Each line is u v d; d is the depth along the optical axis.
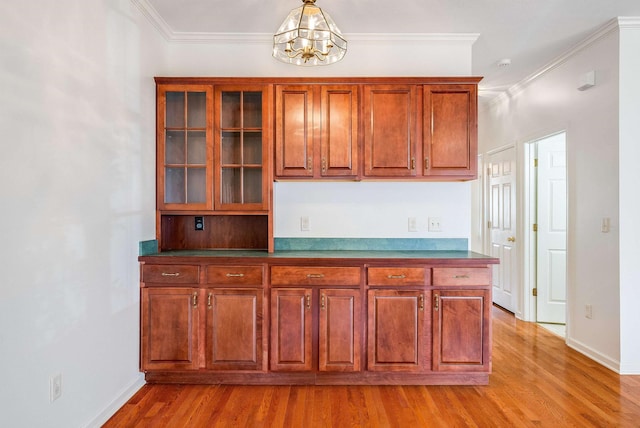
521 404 2.29
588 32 2.92
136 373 2.47
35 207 1.62
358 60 3.03
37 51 1.63
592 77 2.96
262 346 2.49
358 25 2.83
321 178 2.75
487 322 2.48
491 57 3.38
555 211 3.96
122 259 2.31
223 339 2.49
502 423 2.09
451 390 2.47
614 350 2.78
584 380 2.61
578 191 3.19
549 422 2.10
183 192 2.76
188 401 2.32
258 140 2.77
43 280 1.67
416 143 2.71
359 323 2.48
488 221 4.91
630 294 2.72
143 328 2.50
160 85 2.71
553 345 3.30
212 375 2.55
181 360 2.50
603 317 2.89
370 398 2.36
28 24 1.58
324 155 2.71
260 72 3.04
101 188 2.10
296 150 2.71
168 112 2.77
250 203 2.76
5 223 1.48
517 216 4.15
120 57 2.29
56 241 1.75
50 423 1.70
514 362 2.92
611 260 2.81
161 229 2.77
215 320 2.49
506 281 4.44
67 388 1.82
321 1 2.50
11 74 1.50
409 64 3.02
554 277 3.96
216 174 2.72
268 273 2.50
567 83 3.31
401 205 3.04
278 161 2.71
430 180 2.87
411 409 2.23
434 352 2.48
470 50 3.01
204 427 2.05
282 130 2.71
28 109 1.59
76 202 1.89
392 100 2.71
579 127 3.16
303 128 2.71
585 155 3.09
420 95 2.71
